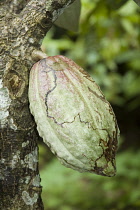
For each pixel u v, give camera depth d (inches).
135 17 59.9
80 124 31.7
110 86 97.3
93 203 76.9
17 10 35.0
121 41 84.2
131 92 94.2
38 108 32.5
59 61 33.4
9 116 33.3
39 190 34.7
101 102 32.7
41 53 34.0
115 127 32.8
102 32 71.8
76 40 91.5
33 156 34.4
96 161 32.0
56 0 34.2
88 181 83.6
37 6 34.3
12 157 33.6
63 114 31.9
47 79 32.8
